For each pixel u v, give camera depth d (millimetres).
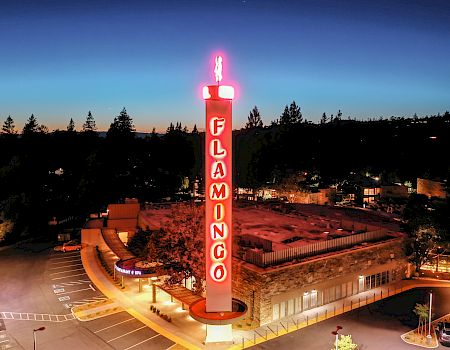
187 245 47656
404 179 165000
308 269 47312
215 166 38844
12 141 168375
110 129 162625
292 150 169000
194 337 41000
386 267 56406
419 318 44656
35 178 107250
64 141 166125
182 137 169500
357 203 131250
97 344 39781
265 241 49031
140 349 38719
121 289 54625
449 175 99750
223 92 37969
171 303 49625
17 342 40281
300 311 47000
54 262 68188
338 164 176625
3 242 83375
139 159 153500
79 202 110125
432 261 63625
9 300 51531
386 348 39219
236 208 77062
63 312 47562
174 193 148250
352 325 44031
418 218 59969
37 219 95750
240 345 39406
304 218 68250
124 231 80000
